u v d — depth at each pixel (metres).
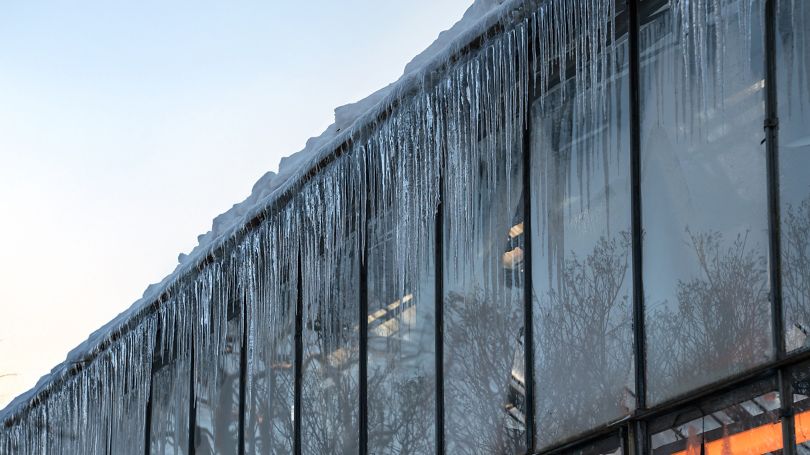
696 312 8.21
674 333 8.33
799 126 7.85
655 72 8.78
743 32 8.23
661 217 8.55
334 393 11.80
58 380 18.33
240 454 13.36
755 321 7.87
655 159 8.66
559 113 9.55
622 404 8.59
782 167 7.88
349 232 11.91
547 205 9.49
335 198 12.17
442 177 10.69
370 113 11.61
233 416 13.63
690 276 8.30
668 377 8.31
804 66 7.88
